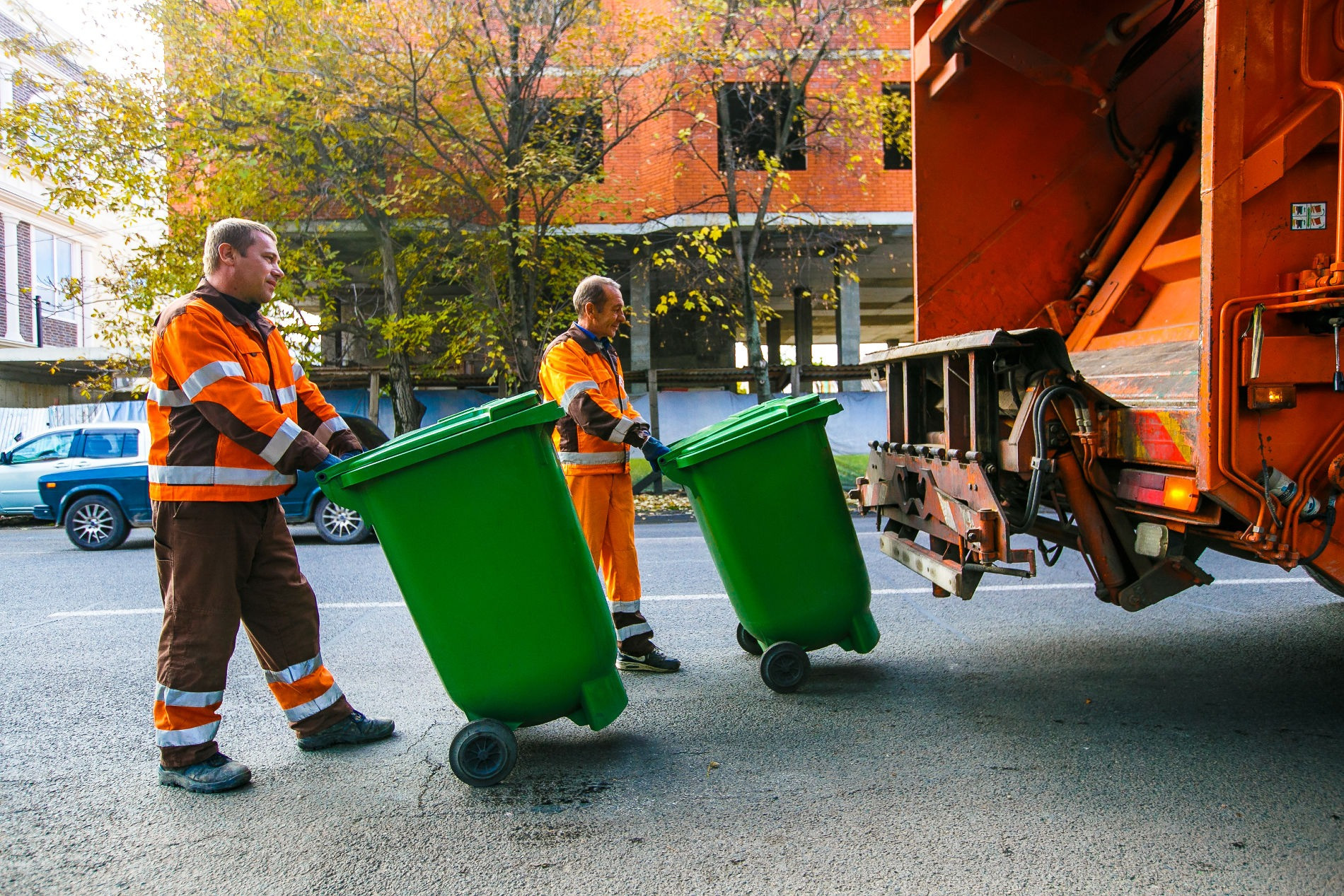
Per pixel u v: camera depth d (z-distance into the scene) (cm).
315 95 1192
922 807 271
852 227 1645
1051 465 340
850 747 322
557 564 307
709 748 325
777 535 377
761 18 1293
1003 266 487
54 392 1892
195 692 298
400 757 325
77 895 228
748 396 1501
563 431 418
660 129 1602
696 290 1484
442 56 1227
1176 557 320
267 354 324
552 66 1309
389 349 1372
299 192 1349
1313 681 388
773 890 225
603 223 1602
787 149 1433
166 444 302
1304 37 282
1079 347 474
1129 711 354
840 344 1855
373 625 527
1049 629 484
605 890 227
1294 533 276
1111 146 496
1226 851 239
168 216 1316
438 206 1409
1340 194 275
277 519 323
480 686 302
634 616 427
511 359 1372
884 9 1305
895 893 222
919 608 538
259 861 246
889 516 452
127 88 1247
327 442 355
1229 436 275
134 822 271
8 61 1745
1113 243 487
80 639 501
